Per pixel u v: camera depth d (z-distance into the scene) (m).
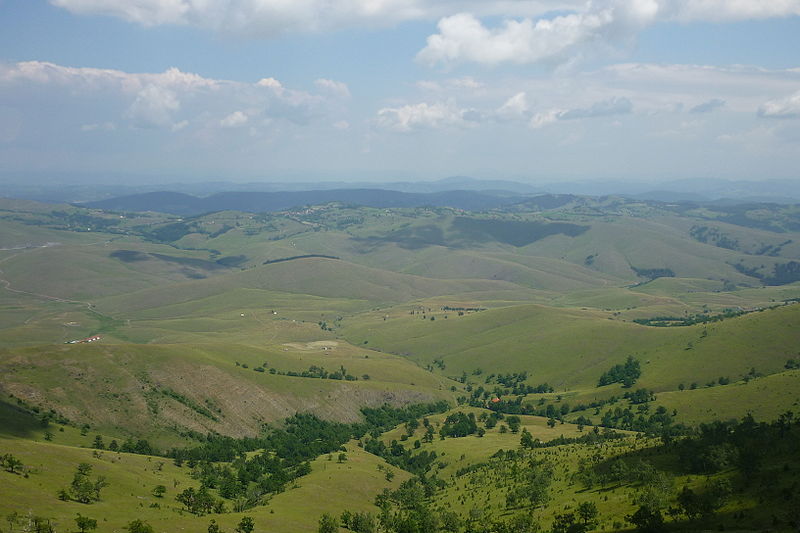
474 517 161.88
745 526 112.69
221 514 161.38
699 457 153.62
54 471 159.00
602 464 180.88
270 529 148.75
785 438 154.62
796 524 105.62
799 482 122.69
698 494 132.00
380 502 194.50
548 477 184.00
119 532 126.31
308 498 183.88
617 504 142.50
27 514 123.81
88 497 148.00
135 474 181.50
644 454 176.50
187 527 138.62
